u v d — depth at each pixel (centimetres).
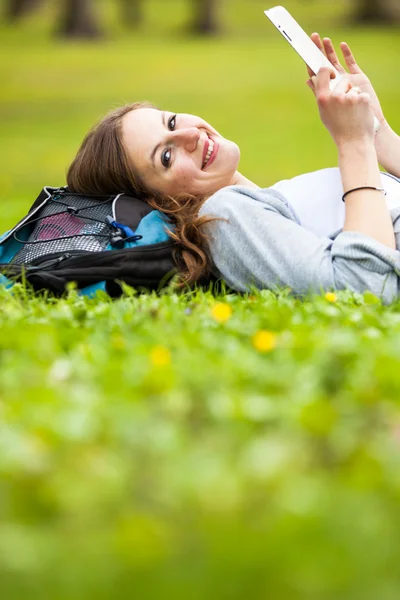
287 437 306
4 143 2317
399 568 236
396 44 4397
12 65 4019
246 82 3419
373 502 259
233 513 258
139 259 552
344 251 523
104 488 271
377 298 503
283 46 4578
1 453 290
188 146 579
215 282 572
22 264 560
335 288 524
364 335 416
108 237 563
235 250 547
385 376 350
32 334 432
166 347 410
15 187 1672
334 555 234
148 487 276
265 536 244
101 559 239
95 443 305
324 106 552
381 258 519
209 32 5319
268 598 222
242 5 6309
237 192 564
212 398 335
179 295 558
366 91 625
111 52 4431
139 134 584
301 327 434
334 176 570
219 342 412
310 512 249
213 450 298
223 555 235
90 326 464
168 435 305
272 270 535
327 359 367
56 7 5997
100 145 591
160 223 570
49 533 255
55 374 375
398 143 620
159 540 245
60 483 273
